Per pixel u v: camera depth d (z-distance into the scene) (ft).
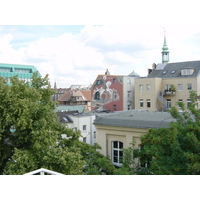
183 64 169.17
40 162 38.91
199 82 150.41
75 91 271.28
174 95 156.97
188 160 33.09
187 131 36.45
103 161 42.24
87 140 121.70
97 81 196.54
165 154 36.78
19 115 38.73
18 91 44.06
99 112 140.26
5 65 226.99
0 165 43.24
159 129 40.42
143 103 165.07
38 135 39.96
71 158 38.81
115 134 58.95
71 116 120.78
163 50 214.90
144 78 164.25
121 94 180.55
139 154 40.86
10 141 44.65
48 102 52.42
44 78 53.98
